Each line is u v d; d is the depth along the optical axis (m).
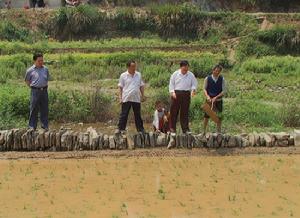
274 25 45.03
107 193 12.11
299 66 34.44
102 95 21.80
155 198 11.77
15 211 10.99
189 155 15.23
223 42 45.47
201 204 11.41
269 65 34.38
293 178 13.29
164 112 16.81
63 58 35.69
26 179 13.20
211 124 18.84
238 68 35.25
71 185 12.70
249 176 13.41
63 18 47.16
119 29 47.62
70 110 20.69
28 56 35.62
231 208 11.16
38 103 16.44
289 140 15.95
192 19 47.53
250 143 15.86
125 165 14.33
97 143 15.61
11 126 18.41
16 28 46.47
